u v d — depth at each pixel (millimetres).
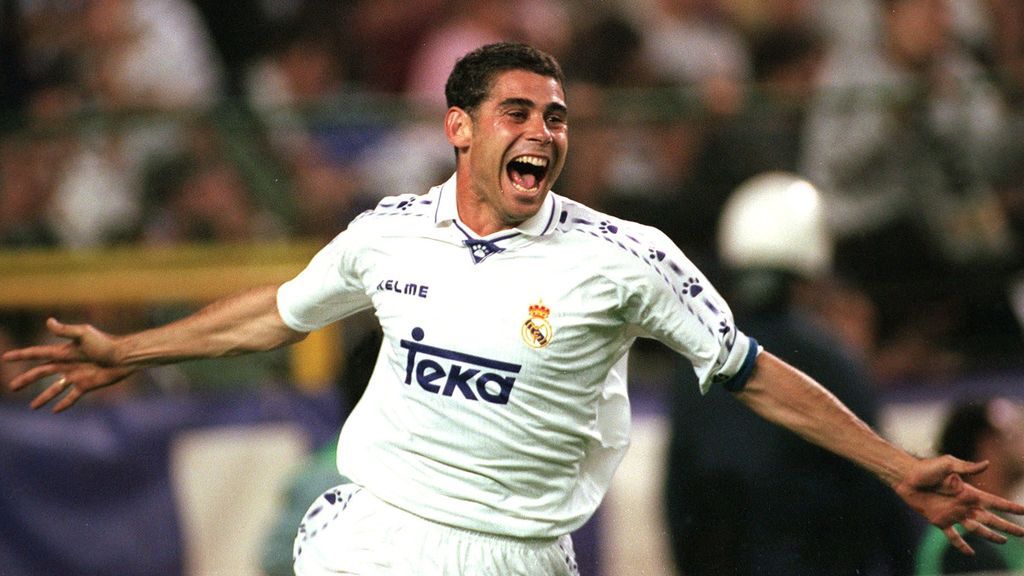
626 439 15125
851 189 29188
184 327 15766
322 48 35719
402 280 14195
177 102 32750
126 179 27969
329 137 28516
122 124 28062
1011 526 13906
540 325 13867
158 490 26234
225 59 35219
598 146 28609
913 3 33250
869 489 19734
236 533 26328
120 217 27906
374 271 14406
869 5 34031
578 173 28406
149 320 27641
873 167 29266
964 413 20297
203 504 26297
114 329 27594
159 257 27656
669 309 14023
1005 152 29719
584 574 25906
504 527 14305
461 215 14180
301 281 15281
